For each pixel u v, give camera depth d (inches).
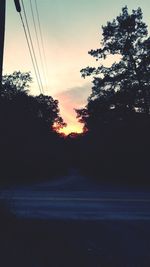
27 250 406.9
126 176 2519.7
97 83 2504.9
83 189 1604.3
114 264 369.1
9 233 485.7
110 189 1627.7
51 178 2871.6
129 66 2421.3
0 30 501.0
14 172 2391.7
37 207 863.7
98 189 1611.7
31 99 3063.5
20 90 3068.4
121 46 2404.0
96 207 900.0
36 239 467.5
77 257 391.2
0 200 554.6
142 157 2465.6
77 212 794.8
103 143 2824.8
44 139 3078.2
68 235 513.7
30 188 1589.6
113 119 2603.3
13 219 539.8
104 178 2773.1
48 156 3058.6
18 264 352.2
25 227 536.1
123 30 2406.5
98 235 528.7
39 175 2709.2
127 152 2516.0
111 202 1027.9
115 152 2667.3
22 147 2485.2
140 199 1135.6
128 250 435.2
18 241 446.9
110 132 2662.4
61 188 1642.5
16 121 2573.8
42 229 534.3
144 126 2487.7
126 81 2432.3
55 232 524.4
